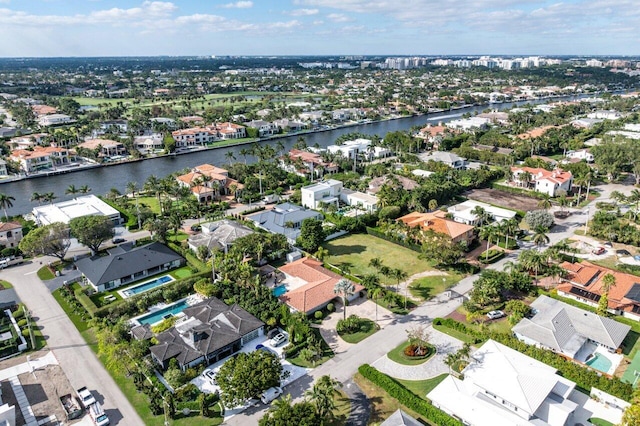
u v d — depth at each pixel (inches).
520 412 2669.8
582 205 6663.4
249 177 7573.8
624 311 3786.9
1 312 3934.5
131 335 3565.5
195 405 2871.6
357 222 5797.2
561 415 2650.1
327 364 3299.7
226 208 6648.6
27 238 4606.3
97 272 4421.8
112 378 3174.2
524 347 3292.3
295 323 3629.4
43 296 4234.7
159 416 2839.6
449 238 4795.8
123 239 5561.0
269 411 2583.7
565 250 4675.2
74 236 5128.0
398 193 6446.9
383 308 4050.2
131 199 7081.7
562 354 3304.6
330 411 2632.9
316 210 6407.5
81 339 3604.8
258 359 2950.3
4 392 3026.6
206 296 4170.8
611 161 7834.6
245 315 3735.2
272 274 4596.5
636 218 5900.6
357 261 4980.3
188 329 3476.9
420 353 3368.6
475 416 2677.2
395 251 5255.9
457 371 3166.8
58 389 3061.0
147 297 4077.3
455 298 4192.9
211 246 5044.3
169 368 3134.8
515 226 5172.2
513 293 4234.7
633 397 2760.8
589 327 3503.9
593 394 2901.1
